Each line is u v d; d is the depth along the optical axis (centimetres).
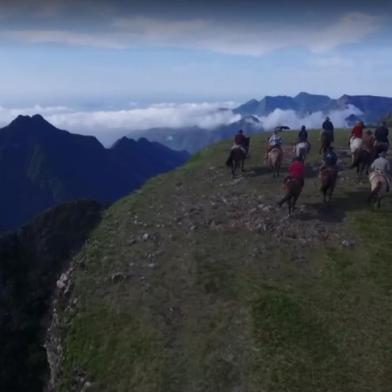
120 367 1991
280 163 3503
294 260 2438
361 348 1827
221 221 2906
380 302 2064
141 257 2661
